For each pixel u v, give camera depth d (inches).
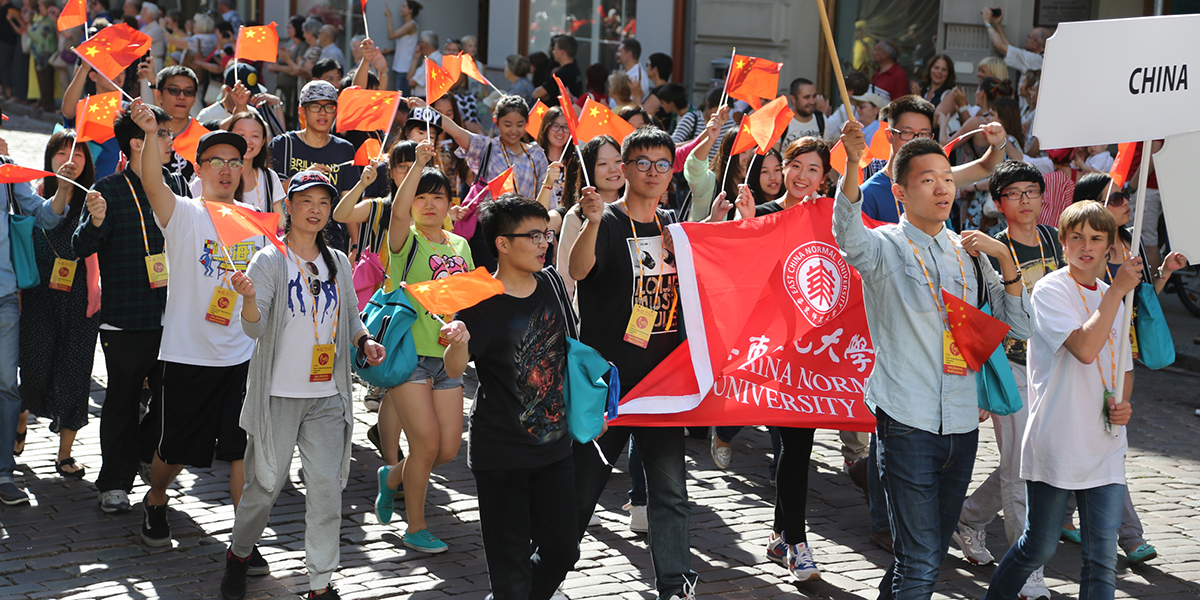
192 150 230.8
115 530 213.9
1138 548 209.9
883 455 157.5
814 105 410.9
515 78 512.7
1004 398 164.7
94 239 207.9
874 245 157.6
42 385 240.2
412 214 216.5
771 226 195.2
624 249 178.1
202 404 199.6
